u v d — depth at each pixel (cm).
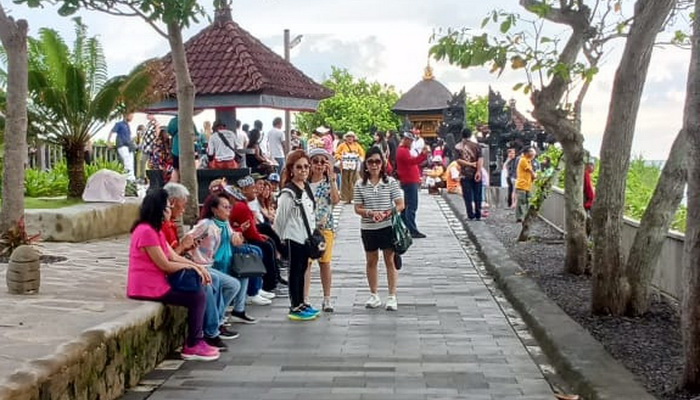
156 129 1917
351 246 1667
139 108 1605
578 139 1248
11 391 521
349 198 2406
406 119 3484
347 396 713
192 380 760
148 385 743
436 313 1062
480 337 933
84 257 1171
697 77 655
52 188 1658
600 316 975
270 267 1131
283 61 1958
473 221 1972
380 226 1077
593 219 984
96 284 927
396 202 1082
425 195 2730
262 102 1738
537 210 1675
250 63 1778
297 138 2664
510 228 1920
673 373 742
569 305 1045
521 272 1270
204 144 1917
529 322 973
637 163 1788
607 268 975
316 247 1011
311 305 1104
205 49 1830
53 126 1522
